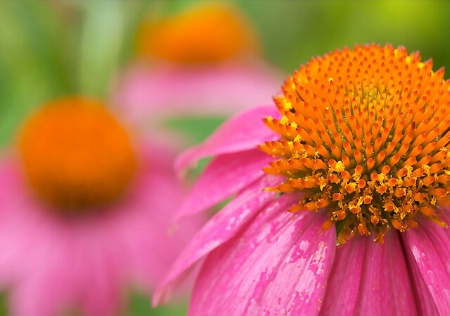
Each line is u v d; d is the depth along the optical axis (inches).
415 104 10.8
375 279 10.7
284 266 10.8
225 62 18.1
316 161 10.8
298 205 10.9
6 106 16.5
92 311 14.3
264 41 18.6
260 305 10.7
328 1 16.7
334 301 10.7
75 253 14.6
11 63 16.3
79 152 14.7
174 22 18.4
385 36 16.2
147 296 14.6
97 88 16.5
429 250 10.7
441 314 10.4
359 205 10.7
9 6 16.1
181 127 17.7
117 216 14.9
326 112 10.9
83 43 16.4
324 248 10.8
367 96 10.9
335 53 11.3
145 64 18.1
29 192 14.9
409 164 10.7
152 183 15.3
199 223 14.9
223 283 10.9
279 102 11.1
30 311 14.1
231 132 11.7
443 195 10.7
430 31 15.8
